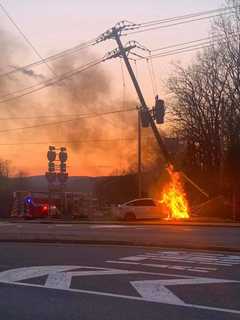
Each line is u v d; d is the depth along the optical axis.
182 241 21.62
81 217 46.91
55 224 36.31
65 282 12.69
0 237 23.28
